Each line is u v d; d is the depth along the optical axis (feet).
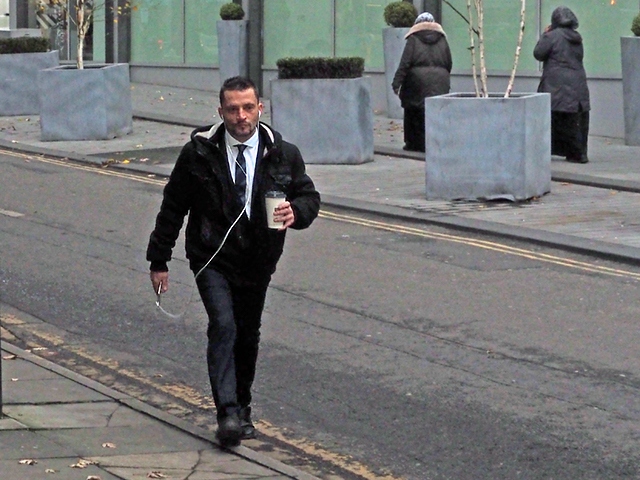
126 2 134.31
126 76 104.99
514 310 48.14
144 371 41.42
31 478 28.58
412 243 61.05
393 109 114.93
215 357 32.30
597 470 31.83
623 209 69.00
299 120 88.48
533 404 37.19
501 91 110.22
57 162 89.81
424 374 40.32
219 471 30.42
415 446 33.81
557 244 59.31
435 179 72.59
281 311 48.37
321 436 34.71
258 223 31.86
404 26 113.50
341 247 60.18
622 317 46.96
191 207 32.50
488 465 32.32
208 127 32.55
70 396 36.81
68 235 63.41
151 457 31.27
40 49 122.72
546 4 106.01
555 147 86.58
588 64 102.83
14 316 48.26
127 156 91.91
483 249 59.52
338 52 125.18
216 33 137.49
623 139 100.48
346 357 42.32
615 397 37.76
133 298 51.01
